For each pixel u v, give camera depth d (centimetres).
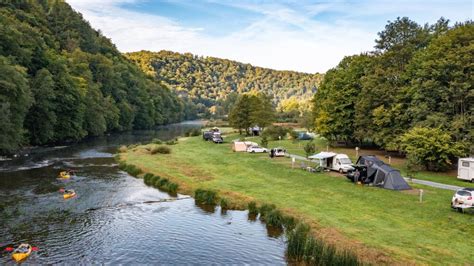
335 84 7281
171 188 4216
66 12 18050
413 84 5528
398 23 6694
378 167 4134
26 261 2227
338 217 2942
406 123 5700
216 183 4362
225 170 5234
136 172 5166
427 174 4772
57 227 2872
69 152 7419
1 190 4006
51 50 10844
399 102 5872
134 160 6138
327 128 7312
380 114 5859
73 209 3375
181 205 3603
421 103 5247
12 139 6438
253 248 2527
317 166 5200
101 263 2236
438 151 4591
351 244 2378
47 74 8369
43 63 9075
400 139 5294
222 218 3195
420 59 5581
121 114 14262
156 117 18512
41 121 8062
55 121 8356
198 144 8925
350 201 3438
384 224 2758
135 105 16175
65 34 16350
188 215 3281
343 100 7100
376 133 6172
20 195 3806
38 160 6191
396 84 6112
